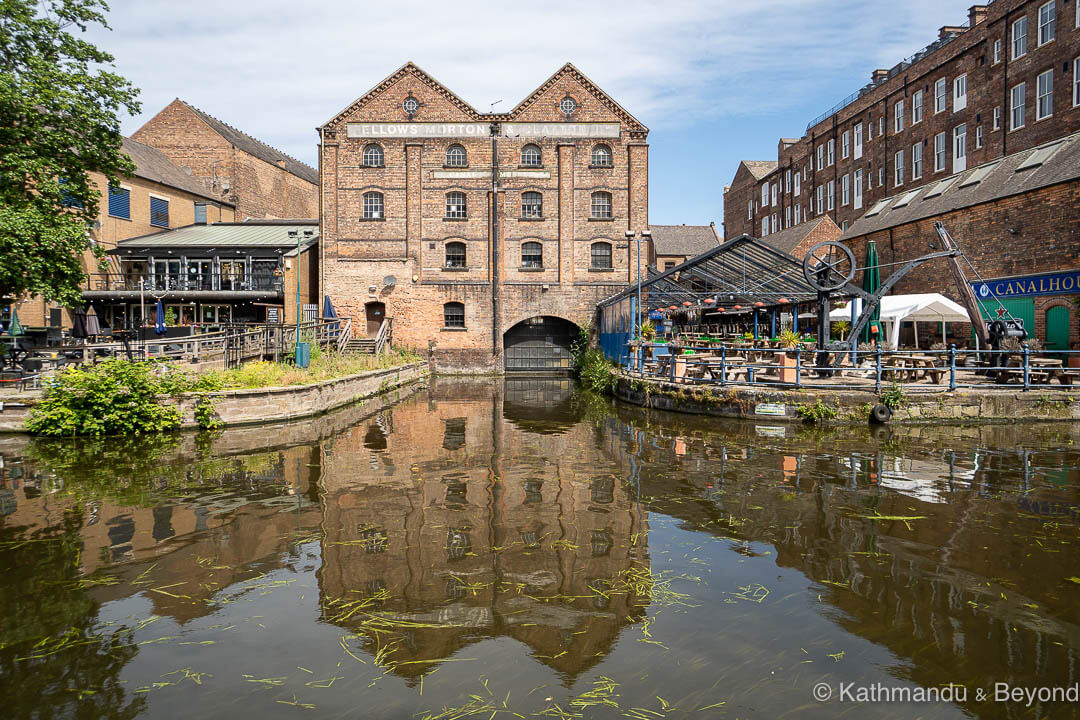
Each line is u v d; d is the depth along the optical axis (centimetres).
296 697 362
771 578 524
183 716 344
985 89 2700
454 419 1448
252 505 747
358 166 2861
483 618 456
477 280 2895
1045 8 2362
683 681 375
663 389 1544
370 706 352
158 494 800
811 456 1010
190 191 3556
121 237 3109
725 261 2020
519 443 1135
